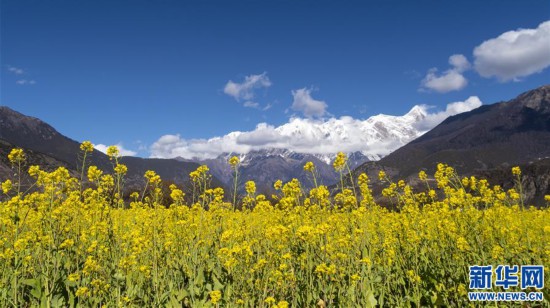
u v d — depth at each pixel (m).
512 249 1.06
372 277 0.92
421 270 0.99
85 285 0.86
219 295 0.80
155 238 1.05
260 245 1.16
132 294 0.84
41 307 0.78
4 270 0.84
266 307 0.82
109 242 1.08
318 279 0.92
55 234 0.98
